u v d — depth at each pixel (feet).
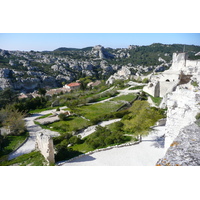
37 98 223.71
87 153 85.81
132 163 76.13
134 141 96.02
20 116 138.72
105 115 146.30
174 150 37.29
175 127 64.08
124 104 185.06
